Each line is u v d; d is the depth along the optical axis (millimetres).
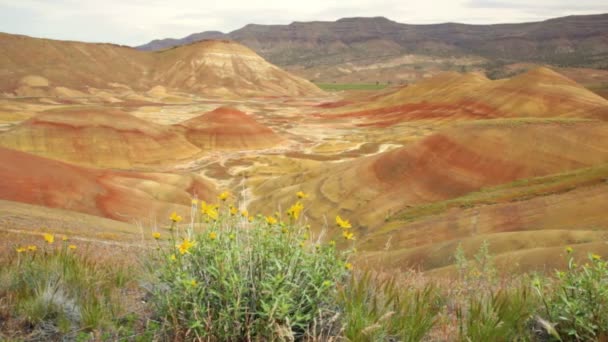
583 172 40125
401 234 32031
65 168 45781
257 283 3049
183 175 62781
